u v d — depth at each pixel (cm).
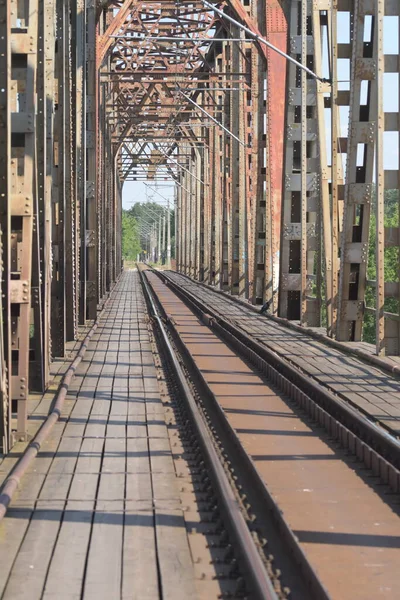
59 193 1727
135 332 2359
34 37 1023
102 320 2766
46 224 1345
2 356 923
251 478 832
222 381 1528
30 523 696
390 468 827
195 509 741
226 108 4259
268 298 2925
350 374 1513
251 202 3375
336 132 1967
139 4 3269
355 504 774
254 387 1459
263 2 2916
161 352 1919
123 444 988
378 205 1709
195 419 1010
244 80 3550
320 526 710
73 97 2014
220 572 594
